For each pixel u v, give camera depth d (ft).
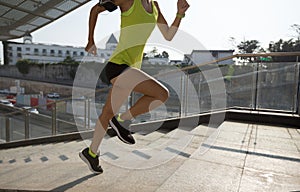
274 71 12.36
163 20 5.76
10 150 12.73
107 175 5.23
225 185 4.71
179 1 5.67
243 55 12.25
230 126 10.57
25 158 9.42
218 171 5.43
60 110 17.25
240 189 4.55
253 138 8.48
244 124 11.05
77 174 5.32
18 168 6.12
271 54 11.65
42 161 7.85
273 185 4.74
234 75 13.26
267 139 8.36
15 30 29.27
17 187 4.67
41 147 12.34
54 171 5.58
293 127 10.50
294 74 11.75
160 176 5.16
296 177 5.15
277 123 11.18
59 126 17.03
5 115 20.62
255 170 5.52
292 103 11.89
